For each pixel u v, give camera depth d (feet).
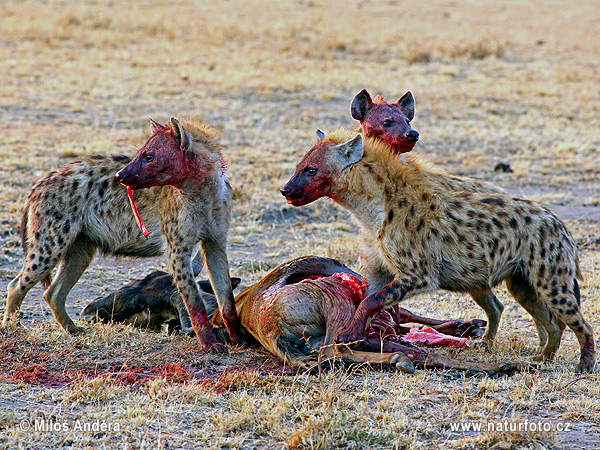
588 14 199.11
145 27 139.23
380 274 32.76
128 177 32.37
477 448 23.62
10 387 27.91
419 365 30.35
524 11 204.13
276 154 74.08
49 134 76.64
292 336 31.07
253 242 53.16
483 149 79.66
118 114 85.71
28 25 133.90
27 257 35.70
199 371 30.63
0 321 36.40
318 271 34.37
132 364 31.04
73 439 23.85
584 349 30.55
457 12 197.06
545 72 119.34
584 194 67.56
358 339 30.58
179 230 34.09
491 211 30.83
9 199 57.72
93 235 36.29
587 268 48.14
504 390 28.32
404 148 40.11
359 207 31.96
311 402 26.58
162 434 24.35
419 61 122.42
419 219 30.94
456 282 31.45
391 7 200.95
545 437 24.09
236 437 24.09
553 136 85.97
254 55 121.08
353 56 125.49
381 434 24.16
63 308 35.81
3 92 91.35
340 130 33.12
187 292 33.83
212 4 183.52
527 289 32.04
